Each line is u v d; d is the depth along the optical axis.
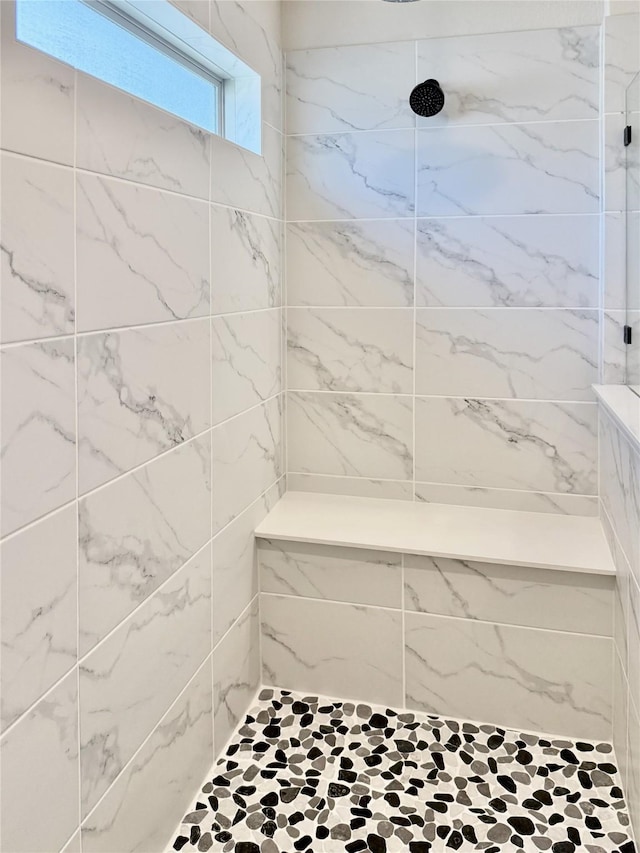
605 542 2.21
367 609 2.26
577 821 1.77
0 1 1.07
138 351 1.52
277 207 2.51
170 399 1.68
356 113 2.49
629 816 1.78
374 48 2.45
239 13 2.10
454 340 2.50
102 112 1.36
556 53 2.31
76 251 1.28
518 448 2.49
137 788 1.57
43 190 1.18
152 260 1.57
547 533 2.30
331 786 1.90
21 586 1.16
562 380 2.43
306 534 2.28
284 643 2.35
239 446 2.16
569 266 2.38
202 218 1.84
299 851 1.68
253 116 2.28
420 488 2.59
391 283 2.53
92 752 1.39
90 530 1.36
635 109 2.09
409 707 2.26
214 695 1.99
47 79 1.19
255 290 2.28
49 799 1.25
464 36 2.38
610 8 2.23
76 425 1.30
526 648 2.13
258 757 2.03
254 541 2.31
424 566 2.19
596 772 1.96
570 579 2.07
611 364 2.34
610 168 2.28
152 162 1.56
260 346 2.35
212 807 1.83
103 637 1.41
